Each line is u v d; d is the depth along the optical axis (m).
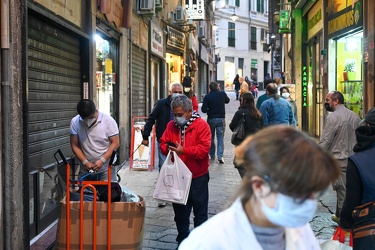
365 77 7.83
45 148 5.61
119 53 9.71
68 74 6.59
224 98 10.38
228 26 47.88
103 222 3.97
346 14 9.20
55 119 6.02
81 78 7.19
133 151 9.39
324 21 11.02
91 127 4.97
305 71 15.34
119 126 9.77
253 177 1.44
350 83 9.77
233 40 48.62
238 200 1.56
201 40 28.53
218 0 46.25
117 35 9.52
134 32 11.05
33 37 5.24
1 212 4.15
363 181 2.99
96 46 8.35
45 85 5.65
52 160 5.88
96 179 5.00
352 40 9.83
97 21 7.74
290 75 19.50
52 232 5.49
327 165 1.39
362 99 8.67
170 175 4.47
